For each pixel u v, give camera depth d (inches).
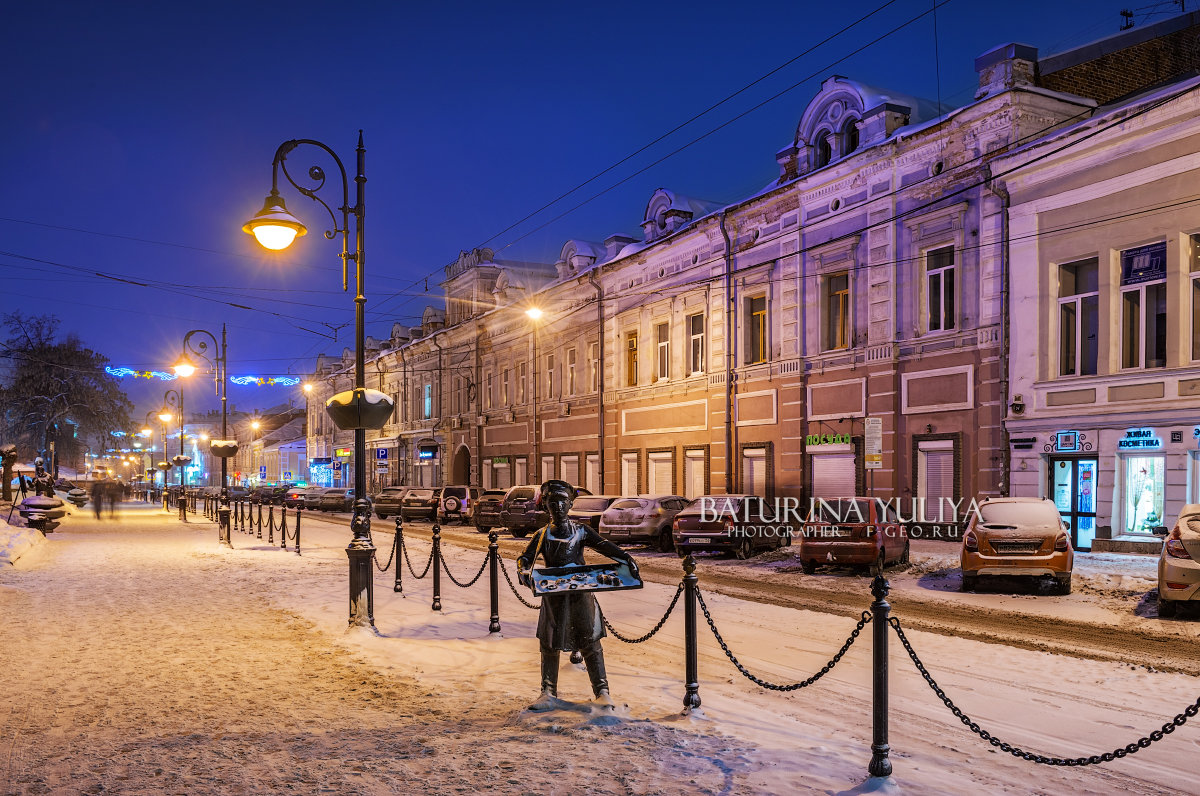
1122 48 971.3
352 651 372.8
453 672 330.6
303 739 236.4
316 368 3127.5
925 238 914.1
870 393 972.6
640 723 249.1
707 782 196.9
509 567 733.9
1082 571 606.2
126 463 3964.1
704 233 1227.2
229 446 1035.3
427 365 2201.0
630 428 1406.3
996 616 465.4
